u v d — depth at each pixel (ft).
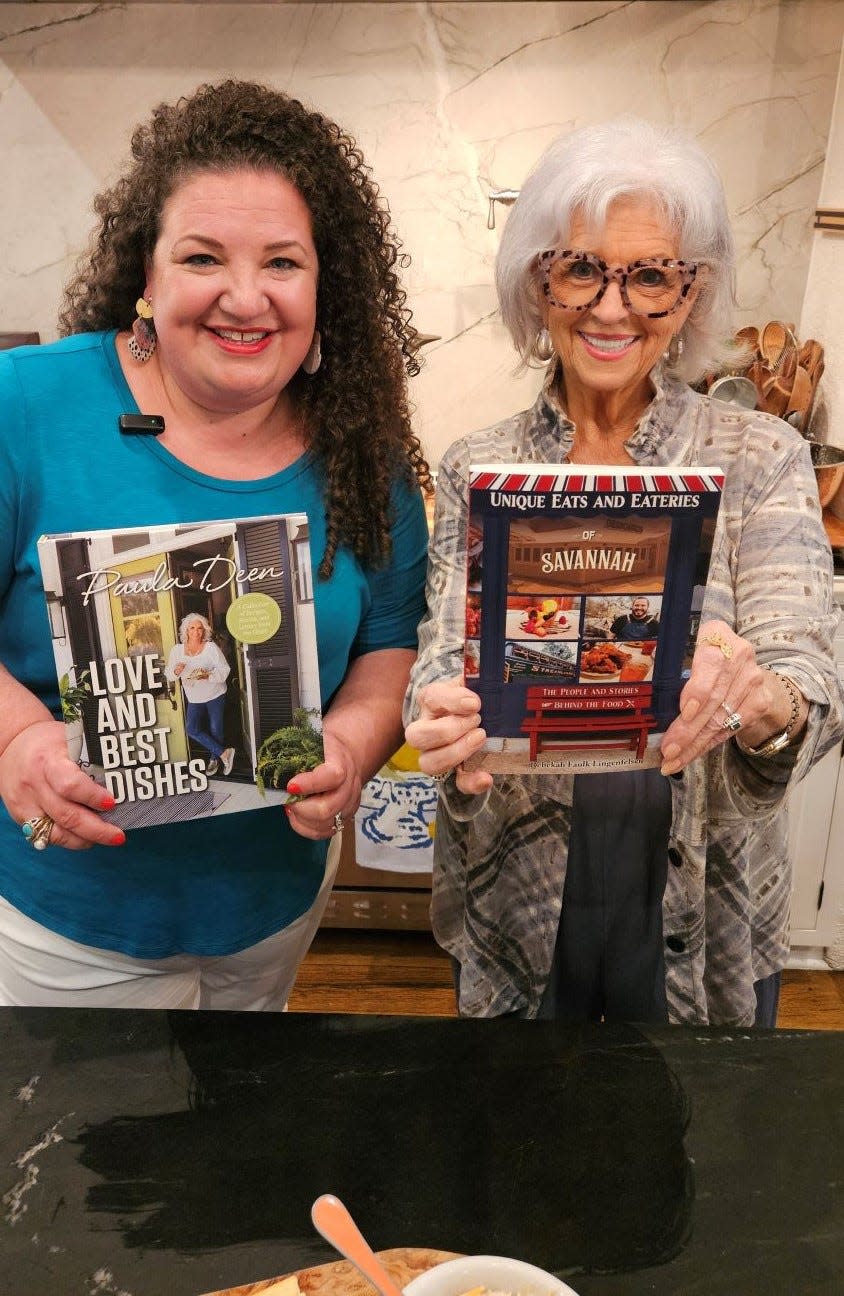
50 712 3.80
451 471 3.96
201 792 3.28
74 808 3.22
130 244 3.51
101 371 3.60
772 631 3.46
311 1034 3.05
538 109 7.94
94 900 3.75
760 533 3.61
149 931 3.82
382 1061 2.95
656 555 2.98
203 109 3.33
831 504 7.47
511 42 7.77
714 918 3.90
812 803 7.14
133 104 7.98
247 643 3.16
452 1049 3.00
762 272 8.29
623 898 3.91
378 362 3.86
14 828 3.78
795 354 7.75
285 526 3.10
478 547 2.93
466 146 8.06
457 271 8.41
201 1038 3.03
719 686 3.09
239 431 3.66
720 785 3.54
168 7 7.71
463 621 3.75
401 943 8.03
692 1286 2.31
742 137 7.93
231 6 7.70
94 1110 2.77
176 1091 2.84
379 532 3.91
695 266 3.43
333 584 3.86
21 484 3.51
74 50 7.84
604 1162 2.62
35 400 3.49
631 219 3.35
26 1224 2.45
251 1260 2.35
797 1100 2.82
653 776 3.84
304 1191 2.53
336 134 3.62
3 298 8.52
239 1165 2.60
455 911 4.19
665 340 3.55
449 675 3.62
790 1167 2.61
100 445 3.55
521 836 3.87
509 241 3.64
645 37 7.71
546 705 3.12
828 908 7.47
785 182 8.02
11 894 3.82
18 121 8.03
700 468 2.94
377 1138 2.68
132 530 3.00
